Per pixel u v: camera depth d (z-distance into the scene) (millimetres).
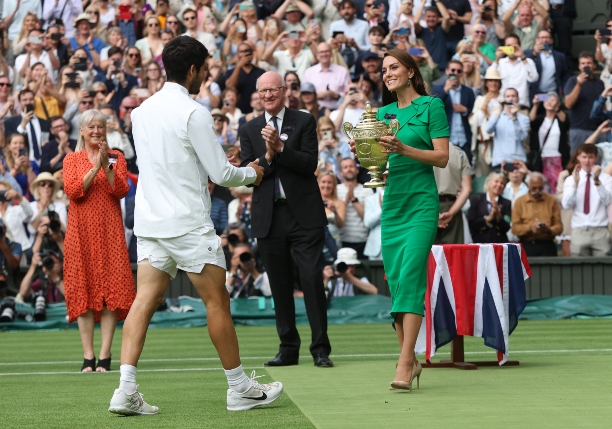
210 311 8328
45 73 25453
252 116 25141
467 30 27219
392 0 27562
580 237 22781
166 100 8195
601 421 7598
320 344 12461
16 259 21906
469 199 22281
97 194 12516
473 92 24812
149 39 27047
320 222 12602
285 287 12727
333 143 23953
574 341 15883
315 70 25938
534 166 24891
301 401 9000
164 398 9453
